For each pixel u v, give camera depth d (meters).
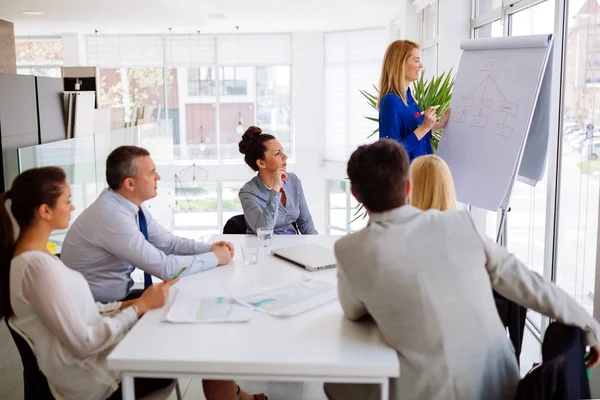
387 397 1.71
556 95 3.45
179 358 1.72
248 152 3.37
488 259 1.84
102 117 6.55
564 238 3.41
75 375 2.00
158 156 7.66
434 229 1.78
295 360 1.69
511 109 3.18
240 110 12.55
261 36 12.30
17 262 1.95
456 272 1.76
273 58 12.39
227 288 2.34
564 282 3.42
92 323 2.06
